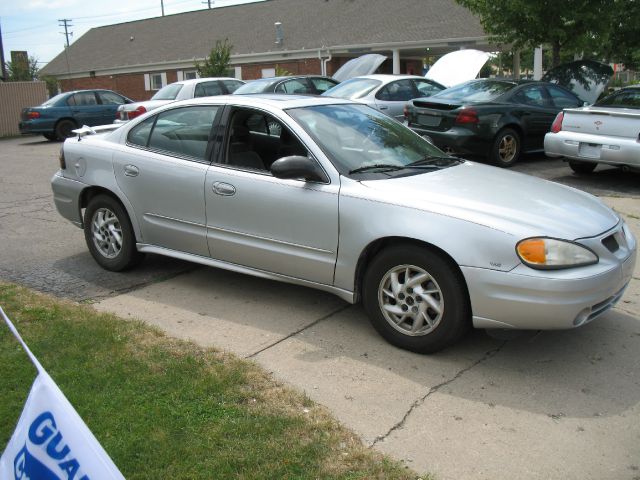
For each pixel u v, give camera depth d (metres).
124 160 5.20
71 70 38.78
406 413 3.27
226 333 4.25
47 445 1.56
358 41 26.19
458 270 3.70
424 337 3.86
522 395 3.45
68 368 3.59
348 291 4.17
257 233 4.48
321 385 3.55
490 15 14.89
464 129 9.60
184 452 2.84
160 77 34.56
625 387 3.53
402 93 11.83
